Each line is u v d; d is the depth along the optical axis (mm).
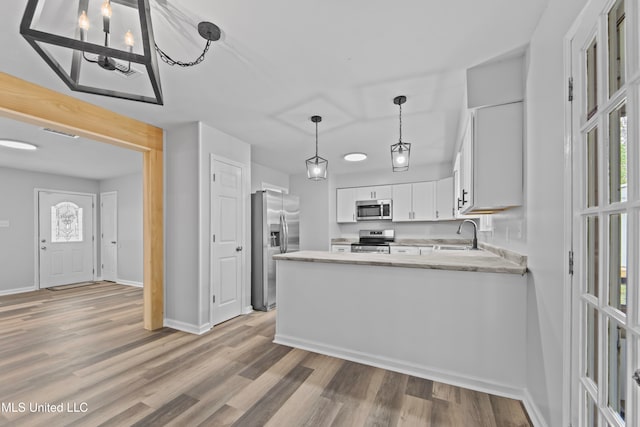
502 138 1869
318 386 1926
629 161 804
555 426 1309
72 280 5633
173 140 3150
